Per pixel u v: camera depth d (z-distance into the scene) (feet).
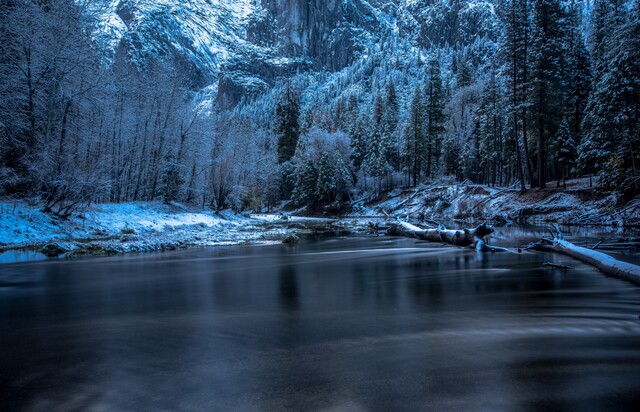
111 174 116.47
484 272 36.35
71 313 23.27
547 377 13.57
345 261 46.85
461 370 14.17
